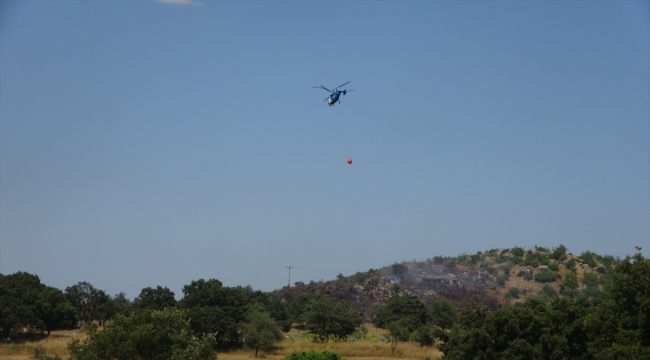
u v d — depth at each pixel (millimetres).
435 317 117750
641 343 33000
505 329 41781
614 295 34594
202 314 88562
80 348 38250
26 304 98500
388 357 81875
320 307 101688
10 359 71062
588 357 39500
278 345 90312
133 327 38344
